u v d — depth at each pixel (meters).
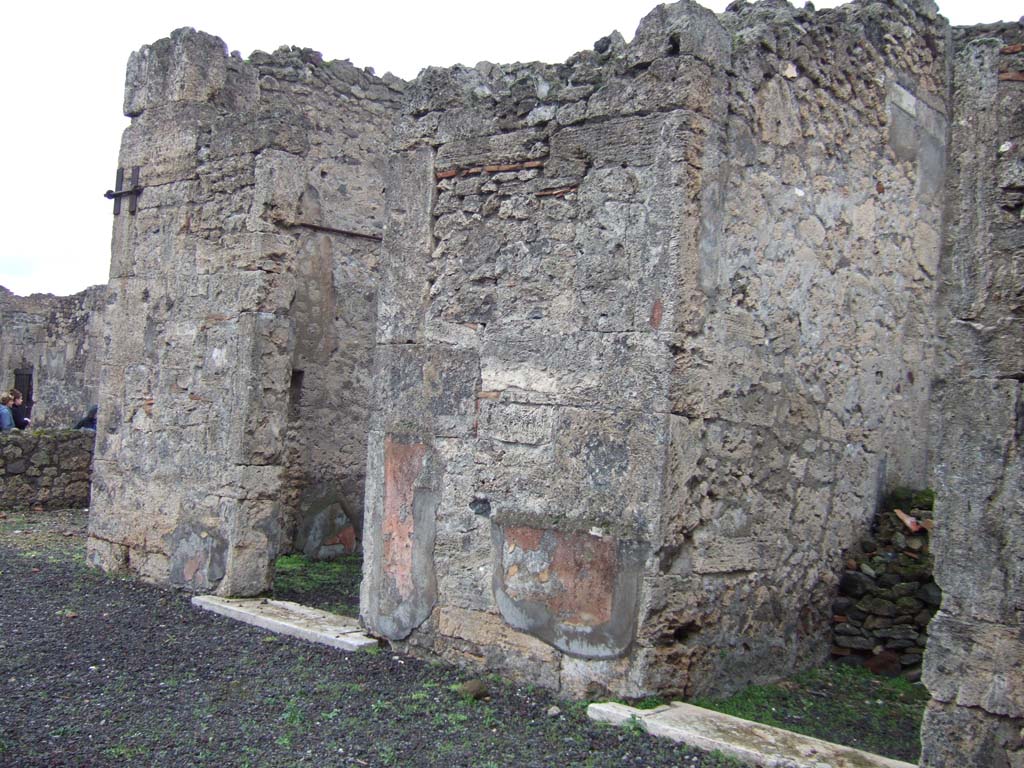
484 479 5.59
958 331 3.63
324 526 9.62
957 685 3.55
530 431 5.42
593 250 5.26
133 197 8.47
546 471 5.34
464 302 5.78
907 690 5.63
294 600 7.50
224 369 7.50
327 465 9.67
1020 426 3.48
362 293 10.02
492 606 5.51
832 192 6.07
